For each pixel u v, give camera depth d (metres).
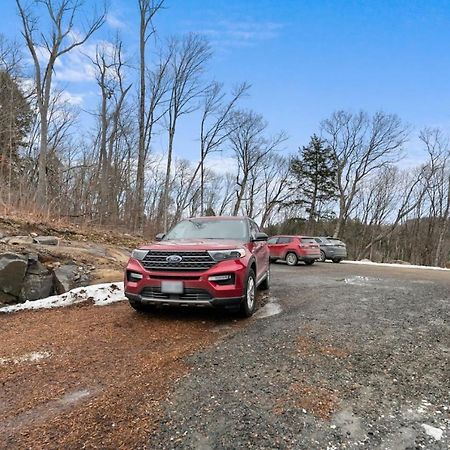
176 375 3.53
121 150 26.84
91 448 2.42
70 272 7.48
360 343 4.43
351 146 39.56
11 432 2.63
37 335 4.86
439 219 38.03
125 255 10.26
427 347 4.37
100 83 25.58
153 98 24.52
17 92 24.48
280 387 3.24
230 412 2.83
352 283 9.73
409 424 2.71
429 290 8.77
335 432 2.59
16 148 22.22
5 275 6.55
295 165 43.56
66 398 3.13
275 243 17.97
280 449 2.39
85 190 18.33
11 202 12.97
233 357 3.96
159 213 27.59
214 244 5.41
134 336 4.76
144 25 21.98
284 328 5.00
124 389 3.27
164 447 2.42
